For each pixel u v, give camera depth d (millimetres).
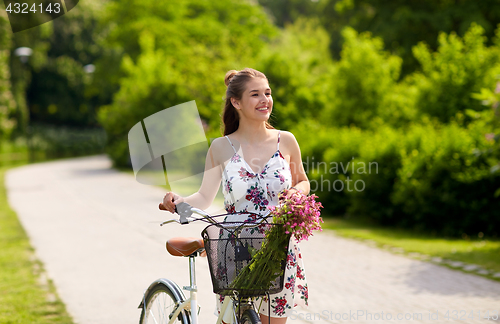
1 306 5395
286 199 2719
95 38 47469
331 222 10961
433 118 12039
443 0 25469
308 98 16891
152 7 32500
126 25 32344
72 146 48219
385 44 25938
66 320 4957
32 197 15844
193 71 23156
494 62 11828
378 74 14227
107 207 12930
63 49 49469
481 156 9086
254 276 2699
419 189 9422
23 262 7488
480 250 7855
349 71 14297
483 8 24438
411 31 25797
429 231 9680
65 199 15000
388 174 10391
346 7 29156
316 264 7199
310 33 31688
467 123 11555
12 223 11094
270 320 3066
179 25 32156
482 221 9211
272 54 17953
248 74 3113
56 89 49969
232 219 3020
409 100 13383
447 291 5805
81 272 6848
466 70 11867
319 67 19719
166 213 11664
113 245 8500
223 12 35562
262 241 2748
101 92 42188
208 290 5902
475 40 12266
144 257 7602
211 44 32000
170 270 6828
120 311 5227
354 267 6996
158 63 25172
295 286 3119
